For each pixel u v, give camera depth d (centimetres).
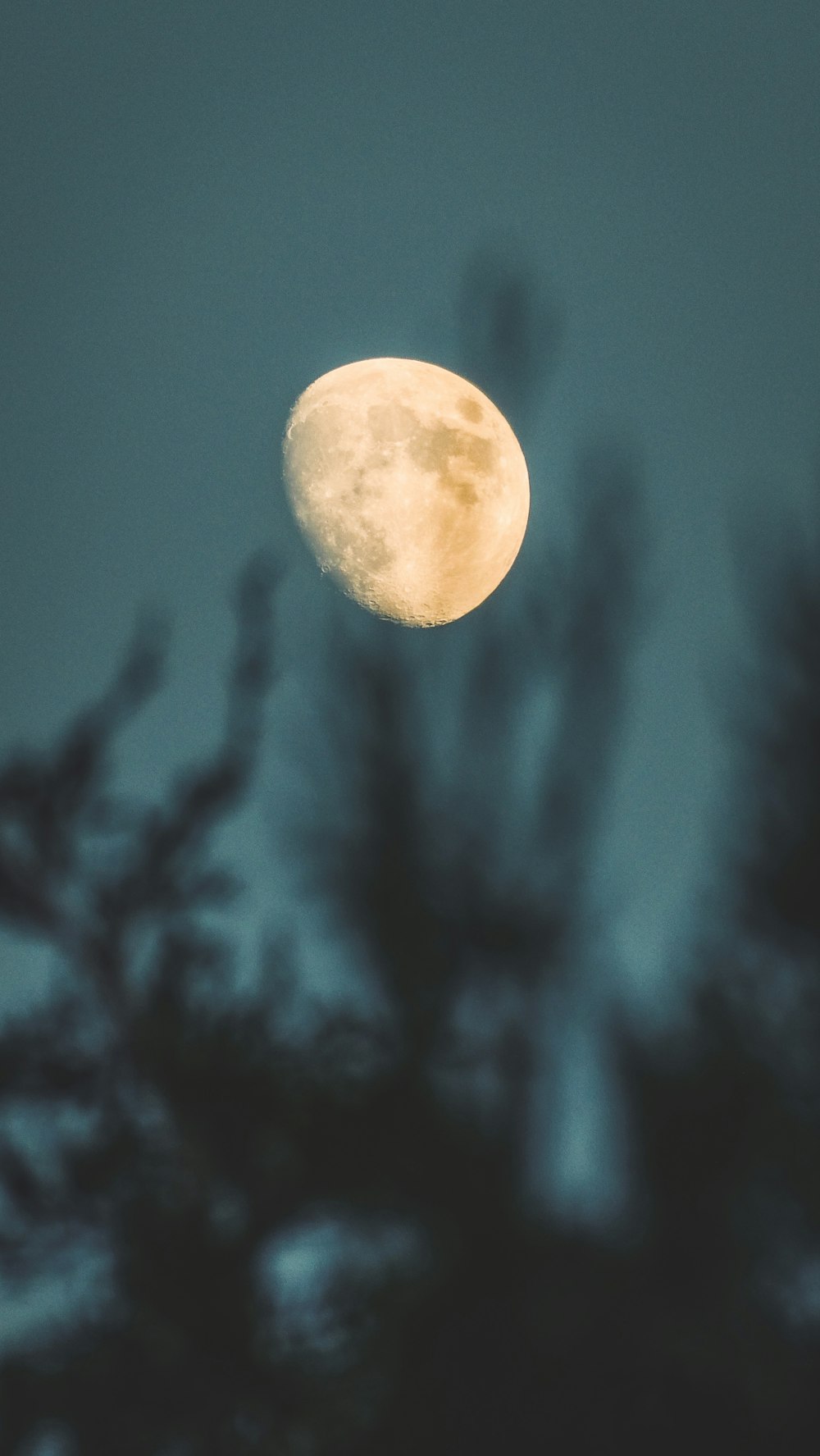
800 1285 1783
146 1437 1603
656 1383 1636
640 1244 1786
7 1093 1703
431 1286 1702
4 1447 1605
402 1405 1623
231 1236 1691
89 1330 1675
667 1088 1916
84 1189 1683
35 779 1756
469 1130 1800
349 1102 1772
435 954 1986
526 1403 1630
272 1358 1644
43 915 1720
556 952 2052
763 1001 2031
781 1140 1878
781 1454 1587
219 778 1794
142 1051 1703
